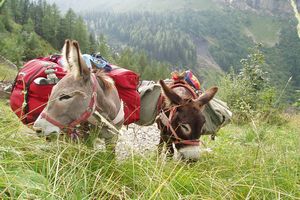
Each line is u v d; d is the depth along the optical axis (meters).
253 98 7.68
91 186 1.78
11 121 2.13
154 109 2.71
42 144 1.95
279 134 3.55
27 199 1.40
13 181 1.48
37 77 2.26
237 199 1.92
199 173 2.15
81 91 2.00
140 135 4.39
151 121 2.75
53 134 1.97
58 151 1.82
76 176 1.74
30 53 33.41
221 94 8.08
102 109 2.16
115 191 1.79
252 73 8.20
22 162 1.70
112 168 1.99
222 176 2.28
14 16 44.16
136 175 1.94
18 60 21.89
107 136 2.22
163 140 2.70
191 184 1.97
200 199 1.81
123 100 2.49
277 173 2.16
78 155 1.87
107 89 2.22
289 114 7.30
